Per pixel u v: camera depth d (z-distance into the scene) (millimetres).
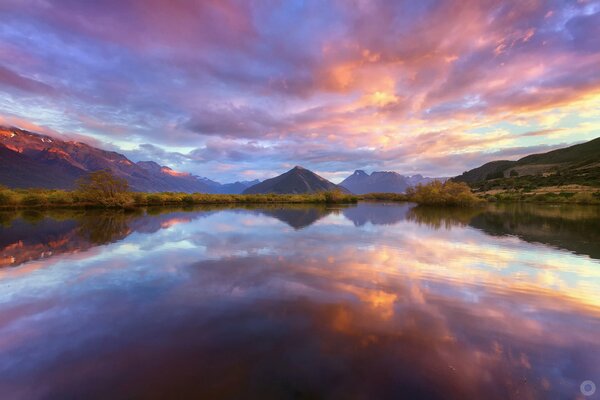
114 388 4895
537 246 17719
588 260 14266
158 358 5758
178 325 7184
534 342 6449
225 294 9383
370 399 4645
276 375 5223
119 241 18984
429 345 6254
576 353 6020
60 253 15477
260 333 6746
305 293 9461
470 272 12125
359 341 6418
